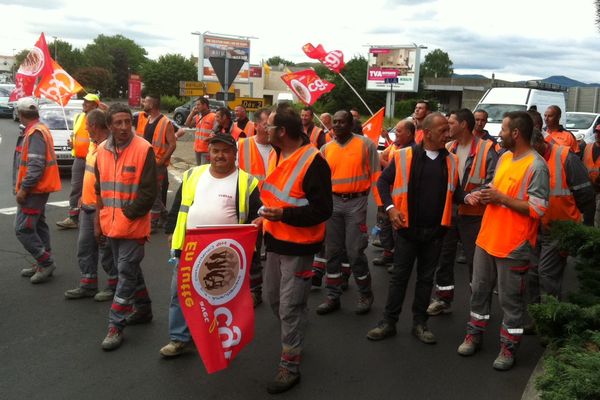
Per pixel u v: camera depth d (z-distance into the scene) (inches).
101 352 185.5
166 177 359.6
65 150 540.7
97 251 233.9
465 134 238.1
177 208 178.5
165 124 348.2
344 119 217.6
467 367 181.2
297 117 162.6
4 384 163.9
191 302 155.7
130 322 207.8
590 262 178.7
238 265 161.8
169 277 264.5
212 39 1437.0
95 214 212.7
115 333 188.7
